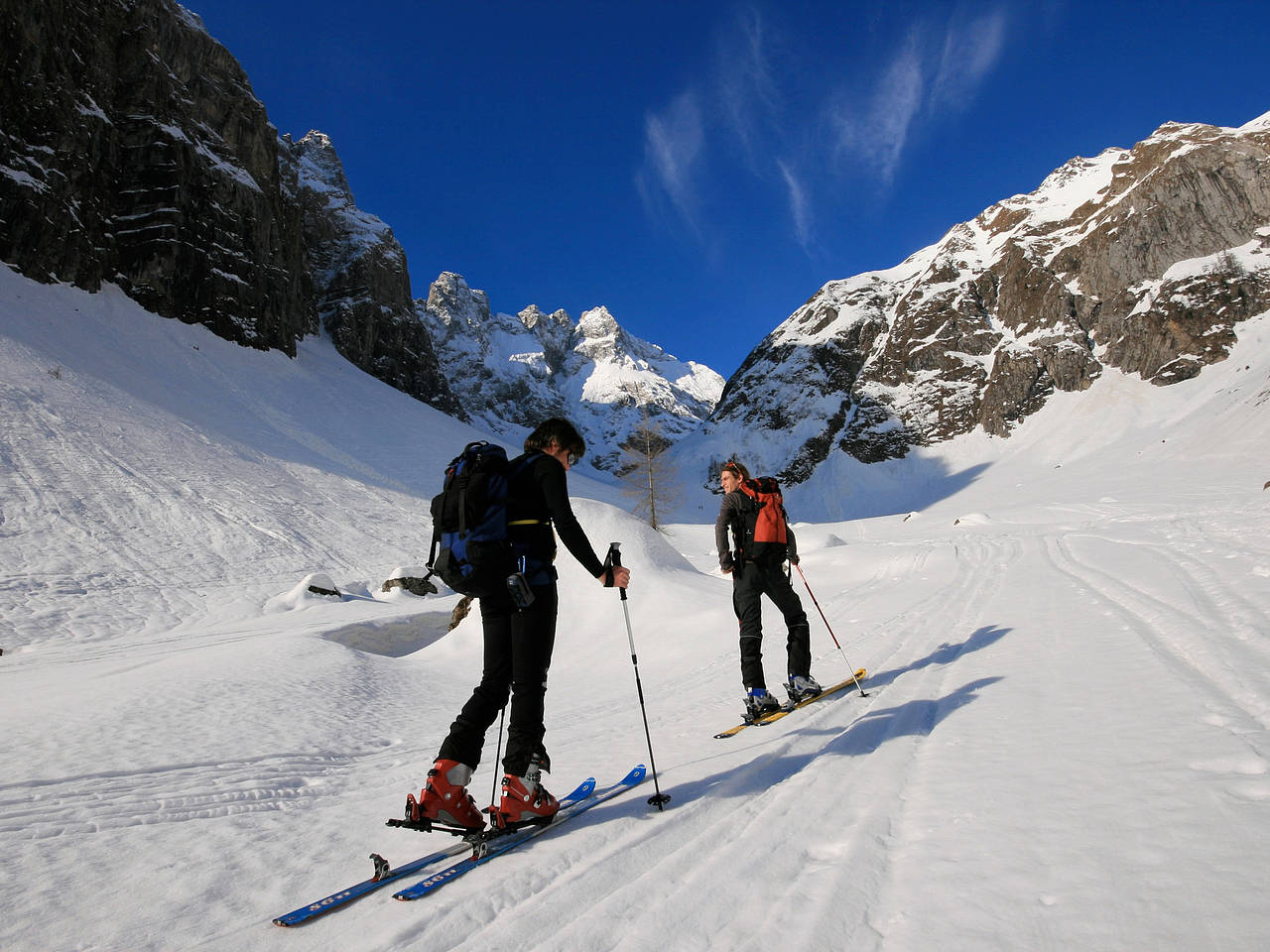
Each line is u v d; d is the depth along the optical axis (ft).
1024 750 8.04
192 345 175.42
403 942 5.28
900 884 5.26
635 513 150.51
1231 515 43.16
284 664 23.52
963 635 17.78
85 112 172.04
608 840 7.15
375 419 196.65
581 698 19.60
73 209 162.81
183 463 106.01
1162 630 13.61
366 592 78.23
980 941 4.25
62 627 56.03
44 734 14.42
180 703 17.61
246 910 6.16
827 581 41.50
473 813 7.19
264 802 10.33
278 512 101.71
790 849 6.40
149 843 8.14
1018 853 5.40
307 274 274.98
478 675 26.45
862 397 311.88
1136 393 234.17
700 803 8.05
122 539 79.00
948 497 223.71
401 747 15.31
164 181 185.16
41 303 143.64
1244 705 8.20
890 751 9.04
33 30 159.22
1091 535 45.09
